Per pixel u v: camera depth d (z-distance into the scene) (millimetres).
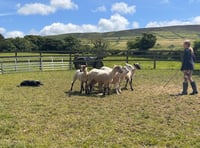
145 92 13422
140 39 66812
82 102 11133
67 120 8484
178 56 27375
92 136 7066
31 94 12953
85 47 57250
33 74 22141
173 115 9039
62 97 12203
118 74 12898
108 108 10086
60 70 25781
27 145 6418
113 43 110250
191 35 141000
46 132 7398
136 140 6770
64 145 6461
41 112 9492
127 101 11305
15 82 17172
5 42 56781
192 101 11117
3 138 6941
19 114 9203
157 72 22734
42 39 59750
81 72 13086
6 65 24297
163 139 6828
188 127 7762
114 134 7211
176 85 15562
